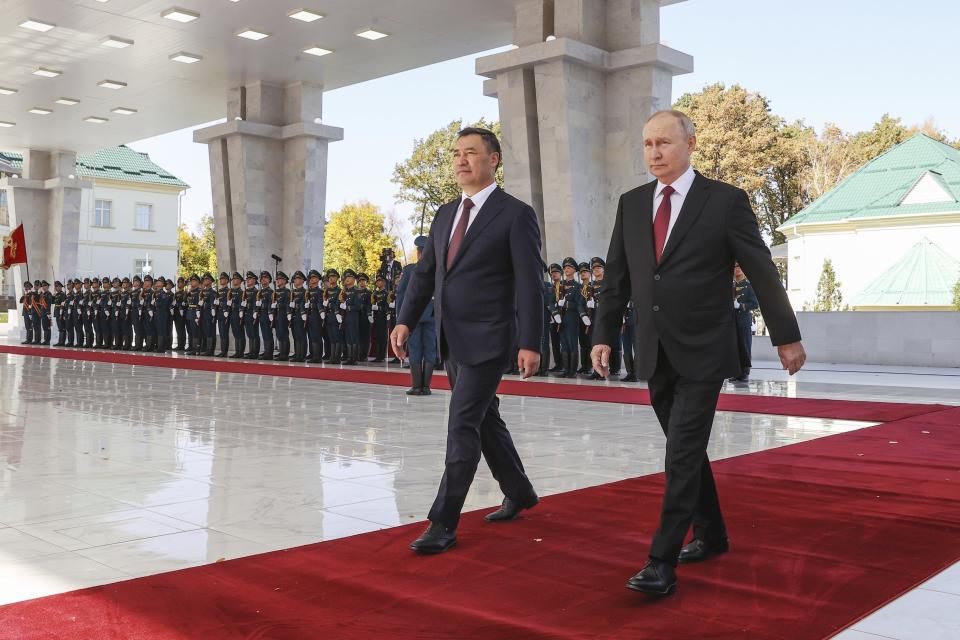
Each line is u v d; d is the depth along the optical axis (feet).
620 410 29.12
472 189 12.85
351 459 19.45
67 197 92.89
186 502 15.05
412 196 122.21
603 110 48.49
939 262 81.35
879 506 14.26
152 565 11.22
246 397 33.73
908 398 31.94
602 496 15.30
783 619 9.04
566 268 44.52
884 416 26.25
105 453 20.27
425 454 20.13
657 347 10.56
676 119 10.60
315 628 8.76
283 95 70.13
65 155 94.43
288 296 58.95
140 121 82.28
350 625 8.86
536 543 12.14
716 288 10.44
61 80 68.49
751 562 11.16
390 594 9.87
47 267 94.43
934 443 20.95
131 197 143.95
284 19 54.60
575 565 11.04
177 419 26.68
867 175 93.40
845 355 52.80
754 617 9.11
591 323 42.86
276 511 14.35
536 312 12.25
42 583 10.43
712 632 8.67
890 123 124.36
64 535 12.78
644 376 10.70
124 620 8.98
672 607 9.44
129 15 53.83
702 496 11.22
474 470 12.22
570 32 47.47
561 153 46.62
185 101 74.95
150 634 8.57
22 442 21.94
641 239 10.78
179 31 56.90
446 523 11.90
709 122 116.47
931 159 90.94
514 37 51.67
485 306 12.46
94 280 76.07
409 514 14.12
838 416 26.48
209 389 37.17
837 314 53.01
